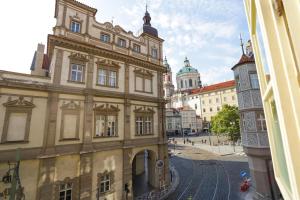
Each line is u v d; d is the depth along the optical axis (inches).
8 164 463.5
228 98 2859.3
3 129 472.4
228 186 794.8
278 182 90.1
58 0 633.0
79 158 575.8
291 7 37.4
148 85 848.3
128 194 658.8
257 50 97.1
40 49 755.4
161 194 719.1
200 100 3245.6
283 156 74.1
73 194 545.3
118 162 669.3
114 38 766.5
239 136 1544.0
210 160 1338.6
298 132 44.1
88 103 618.5
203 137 2691.9
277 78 48.4
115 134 683.4
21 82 507.2
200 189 773.9
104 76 699.4
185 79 4037.9
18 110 502.3
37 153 506.0
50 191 504.1
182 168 1143.6
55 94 562.3
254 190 634.8
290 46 44.4
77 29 662.5
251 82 666.8
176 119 3073.3
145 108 807.1
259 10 58.2
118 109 703.1
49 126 534.6
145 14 1005.2
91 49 659.4
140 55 847.1
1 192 446.0
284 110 46.9
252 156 639.1
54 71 573.3
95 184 591.5
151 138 799.1
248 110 656.4
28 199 472.7
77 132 587.8
